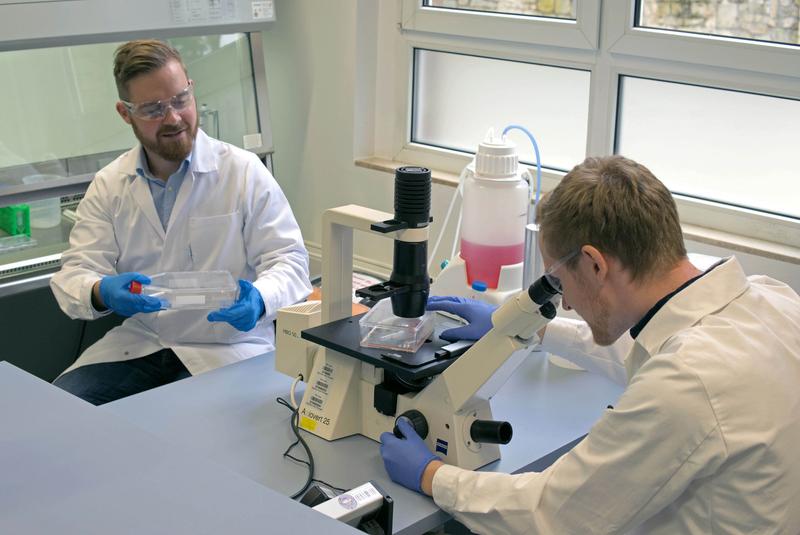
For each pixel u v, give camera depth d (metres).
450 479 1.45
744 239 2.50
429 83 3.23
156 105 2.30
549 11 2.81
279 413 1.76
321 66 3.35
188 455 1.06
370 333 1.64
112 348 2.50
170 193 2.46
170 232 2.45
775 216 2.46
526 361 2.03
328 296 1.75
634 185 1.30
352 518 1.23
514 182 2.03
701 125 2.59
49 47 2.62
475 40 2.99
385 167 3.24
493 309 1.73
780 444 1.20
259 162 2.56
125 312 2.21
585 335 1.86
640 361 1.43
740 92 2.48
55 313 2.77
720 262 1.37
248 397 1.83
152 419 1.73
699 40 2.46
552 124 2.94
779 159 2.46
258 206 2.48
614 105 2.71
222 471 1.03
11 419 1.13
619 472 1.26
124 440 1.09
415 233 1.59
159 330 2.45
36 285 2.67
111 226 2.49
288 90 3.50
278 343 1.86
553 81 2.88
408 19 3.13
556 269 1.37
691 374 1.21
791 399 1.23
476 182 2.05
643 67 2.61
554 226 1.34
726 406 1.19
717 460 1.19
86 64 2.73
